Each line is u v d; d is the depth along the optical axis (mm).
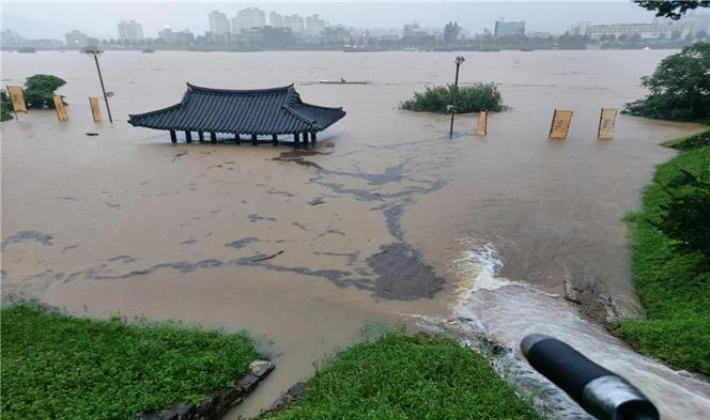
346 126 35031
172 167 23188
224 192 19438
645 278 11914
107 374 7832
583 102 48500
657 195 17797
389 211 17312
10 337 9094
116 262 13594
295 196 18953
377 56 192500
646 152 25875
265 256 13922
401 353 8508
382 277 12688
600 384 1367
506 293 11789
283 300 11641
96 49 36375
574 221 16016
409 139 29984
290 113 27156
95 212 17344
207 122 27719
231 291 12070
